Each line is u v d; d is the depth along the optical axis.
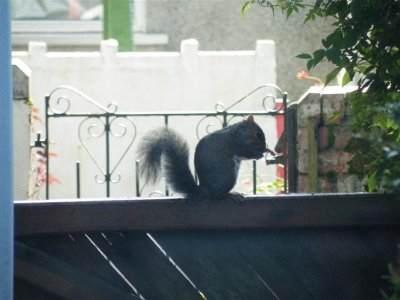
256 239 7.93
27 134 12.27
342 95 11.34
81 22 26.34
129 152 17.42
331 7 8.18
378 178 7.70
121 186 17.28
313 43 23.73
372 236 7.98
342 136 11.40
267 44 18.39
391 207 7.87
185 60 18.22
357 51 8.06
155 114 11.91
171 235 7.88
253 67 18.36
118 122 17.48
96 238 7.85
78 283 7.70
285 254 7.94
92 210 7.74
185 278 7.90
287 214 7.84
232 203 7.82
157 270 7.87
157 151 8.89
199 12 24.23
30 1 26.88
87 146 17.39
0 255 7.41
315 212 7.85
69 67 18.00
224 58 18.30
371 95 8.14
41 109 17.80
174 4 24.27
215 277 7.91
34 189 13.60
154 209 7.78
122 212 7.76
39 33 25.95
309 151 11.45
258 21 24.03
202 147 9.30
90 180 17.30
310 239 7.95
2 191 7.45
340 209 7.86
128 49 21.66
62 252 7.82
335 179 11.44
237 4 24.16
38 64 17.95
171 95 18.22
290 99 23.56
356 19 7.96
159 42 24.09
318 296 7.95
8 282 7.42
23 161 12.27
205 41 24.27
